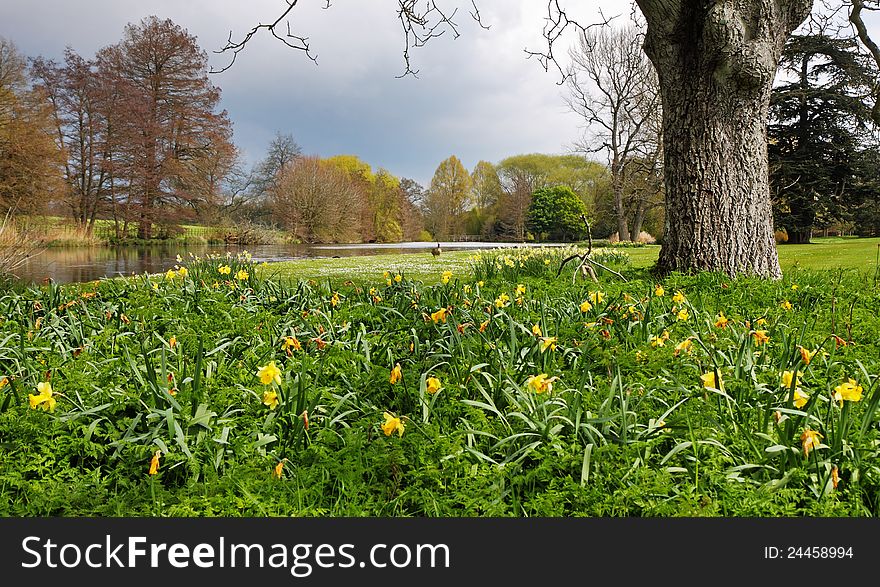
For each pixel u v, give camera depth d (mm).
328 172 57562
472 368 3197
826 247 21422
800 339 4074
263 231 50406
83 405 2939
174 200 42250
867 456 2385
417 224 78375
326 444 2645
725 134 8109
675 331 4512
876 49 10422
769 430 2684
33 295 6375
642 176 40906
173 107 43406
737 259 8102
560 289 6789
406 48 9156
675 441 2539
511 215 72875
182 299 6328
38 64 38188
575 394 2977
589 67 40156
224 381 3428
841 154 31516
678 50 8242
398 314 5141
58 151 32156
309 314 5281
